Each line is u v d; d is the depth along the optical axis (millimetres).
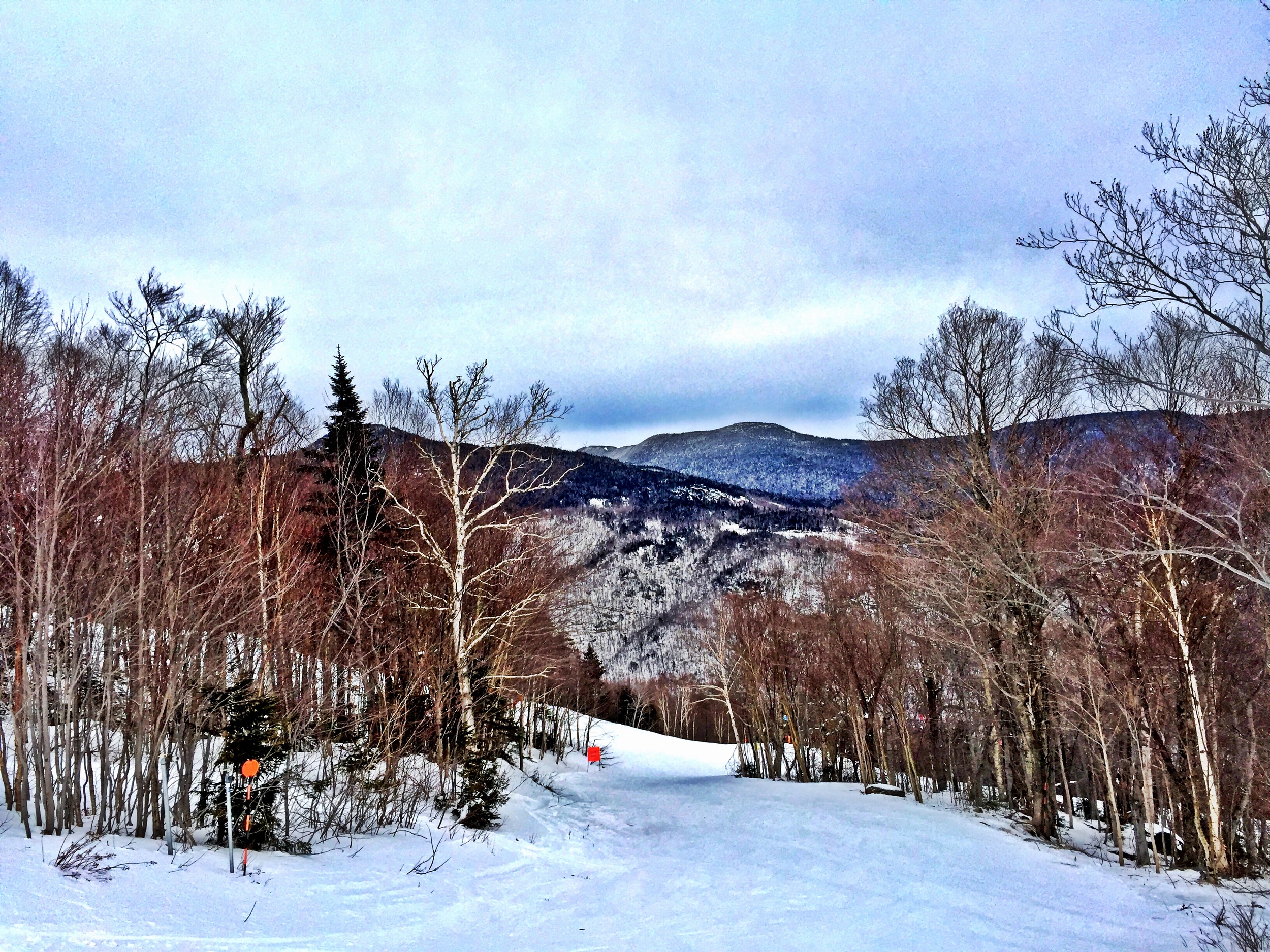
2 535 12742
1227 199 9602
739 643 41594
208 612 14906
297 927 10406
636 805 27859
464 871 15719
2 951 7402
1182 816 19062
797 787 31188
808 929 12242
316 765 20094
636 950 11047
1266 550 12102
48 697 13539
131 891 10102
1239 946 11297
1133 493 16203
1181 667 17719
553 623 35219
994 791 31578
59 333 13445
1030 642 20828
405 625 23938
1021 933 12195
